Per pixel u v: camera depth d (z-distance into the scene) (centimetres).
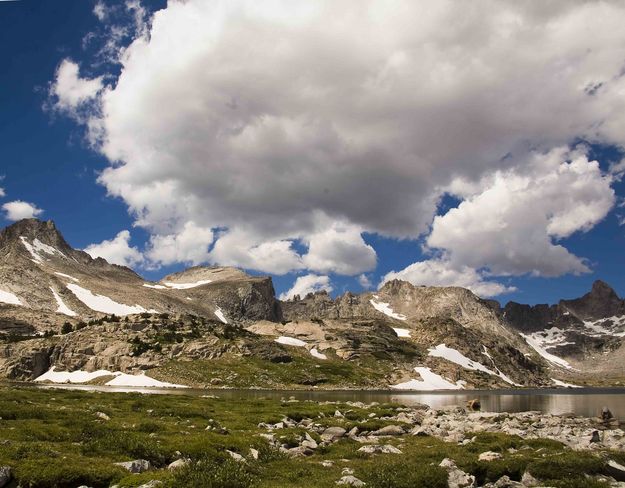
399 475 2612
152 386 17162
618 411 10619
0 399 5288
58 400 6209
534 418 6781
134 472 2558
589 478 2708
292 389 18262
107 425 3844
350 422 5509
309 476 2738
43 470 2280
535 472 2811
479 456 3309
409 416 6450
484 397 16938
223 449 3241
